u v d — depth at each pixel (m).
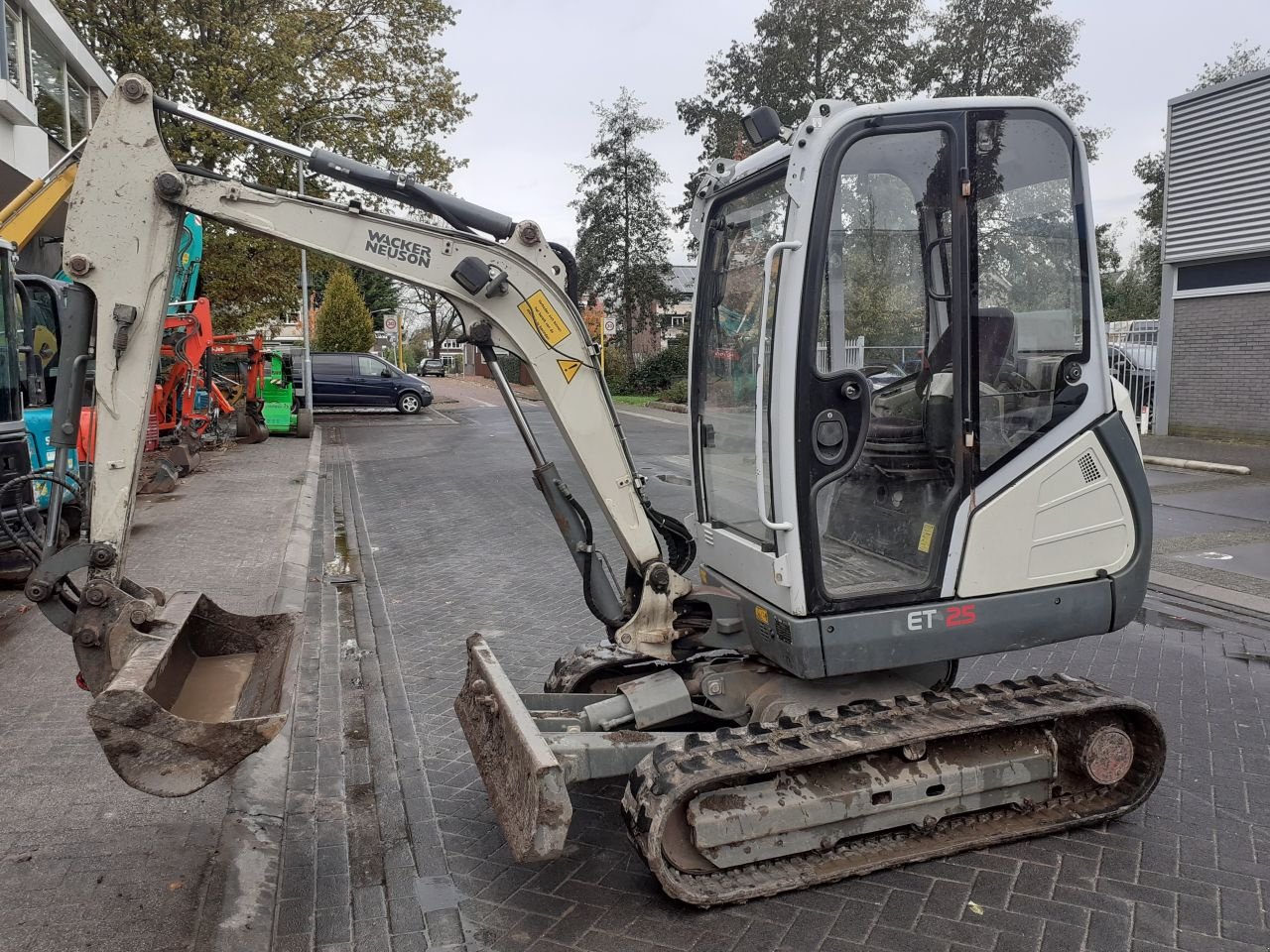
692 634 4.27
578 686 4.64
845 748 3.47
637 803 3.38
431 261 3.86
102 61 21.17
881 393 3.79
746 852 3.50
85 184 3.63
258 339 19.48
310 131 23.09
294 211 3.77
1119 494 4.00
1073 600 3.93
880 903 3.53
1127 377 18.53
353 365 27.80
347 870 3.82
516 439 20.64
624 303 37.03
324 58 23.77
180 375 14.91
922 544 3.84
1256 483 12.70
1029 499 3.84
